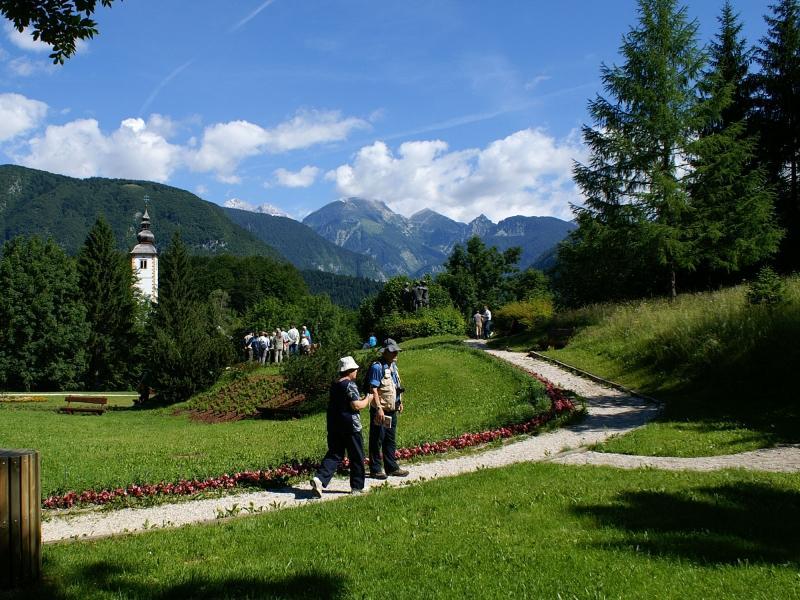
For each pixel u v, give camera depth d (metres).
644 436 12.20
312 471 10.51
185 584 5.45
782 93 35.66
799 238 34.38
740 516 6.92
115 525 8.06
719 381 16.47
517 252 78.00
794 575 5.26
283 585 5.42
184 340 29.36
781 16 36.78
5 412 24.88
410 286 47.47
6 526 5.43
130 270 74.31
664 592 5.01
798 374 14.92
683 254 28.86
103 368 61.56
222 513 8.37
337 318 60.34
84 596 5.27
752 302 18.98
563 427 13.88
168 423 23.16
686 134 29.56
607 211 30.34
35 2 8.55
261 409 22.28
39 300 53.34
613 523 6.79
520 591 5.14
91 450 14.24
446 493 8.51
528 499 7.97
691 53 29.52
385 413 10.24
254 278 115.00
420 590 5.22
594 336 26.22
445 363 25.41
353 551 6.28
